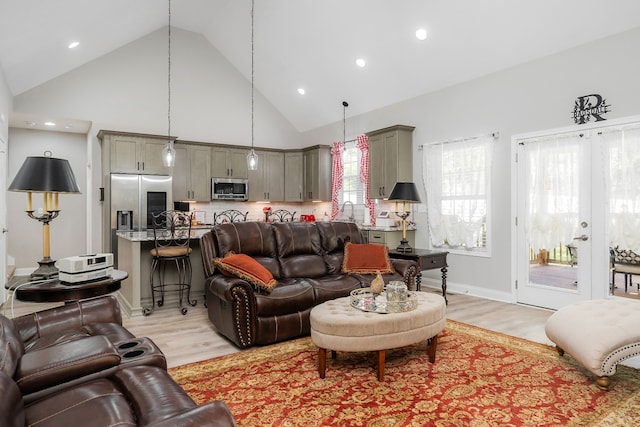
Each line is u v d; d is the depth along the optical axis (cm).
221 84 789
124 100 682
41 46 477
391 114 646
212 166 746
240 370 270
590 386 245
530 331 359
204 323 386
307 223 436
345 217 750
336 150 766
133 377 150
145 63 704
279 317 321
